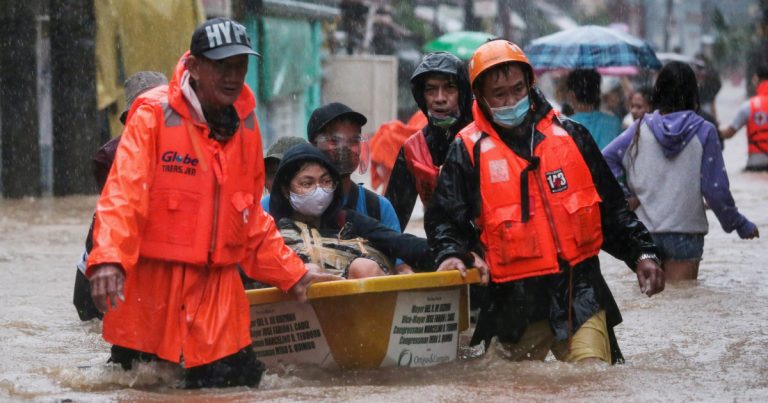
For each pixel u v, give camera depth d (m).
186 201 11.65
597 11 127.69
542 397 11.29
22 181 43.09
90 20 43.00
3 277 23.09
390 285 12.40
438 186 13.05
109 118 41.47
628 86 47.03
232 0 49.38
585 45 33.97
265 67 52.19
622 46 34.00
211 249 11.75
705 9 169.25
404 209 16.33
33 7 42.44
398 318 12.86
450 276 12.65
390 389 11.77
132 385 12.24
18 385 12.35
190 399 11.42
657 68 34.88
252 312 12.92
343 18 70.69
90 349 15.66
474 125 13.10
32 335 16.81
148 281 11.76
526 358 13.32
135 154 11.43
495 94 12.62
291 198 14.01
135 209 11.26
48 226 32.91
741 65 134.50
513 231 12.65
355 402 11.14
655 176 20.73
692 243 20.91
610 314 13.23
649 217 20.84
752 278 21.44
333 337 12.88
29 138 43.03
